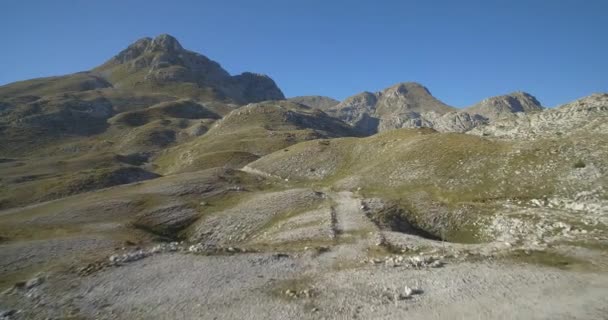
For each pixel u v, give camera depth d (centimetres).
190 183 7150
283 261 2958
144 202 6012
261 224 4984
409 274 2558
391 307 2066
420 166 6556
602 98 6750
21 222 5062
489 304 2052
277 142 16925
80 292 2389
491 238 4038
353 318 1958
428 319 1917
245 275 2647
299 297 2247
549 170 5031
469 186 5394
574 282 2303
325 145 10094
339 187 6769
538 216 4031
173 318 2036
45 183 9819
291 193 6156
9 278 3017
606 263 2608
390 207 5047
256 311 2086
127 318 2053
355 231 3997
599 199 4116
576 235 3362
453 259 2841
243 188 7150
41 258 3494
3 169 14475
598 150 5016
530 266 2619
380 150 8506
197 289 2408
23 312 2153
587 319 1845
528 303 2042
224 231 4897
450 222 4600
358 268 2739
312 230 4050
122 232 4562
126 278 2597
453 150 6694
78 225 4903
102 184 9762
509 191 4931
